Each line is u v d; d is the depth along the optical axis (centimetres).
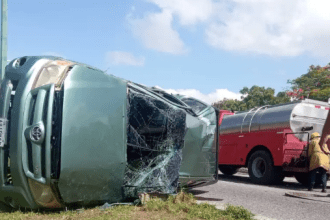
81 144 471
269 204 692
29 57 520
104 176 495
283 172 1084
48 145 459
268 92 3934
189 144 646
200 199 712
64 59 536
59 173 458
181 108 618
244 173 1552
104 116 496
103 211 484
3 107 493
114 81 530
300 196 802
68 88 474
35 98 479
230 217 490
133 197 547
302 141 1082
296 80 3148
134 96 575
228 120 1263
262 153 1097
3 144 482
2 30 1011
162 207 511
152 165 574
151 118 603
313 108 1103
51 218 449
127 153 567
